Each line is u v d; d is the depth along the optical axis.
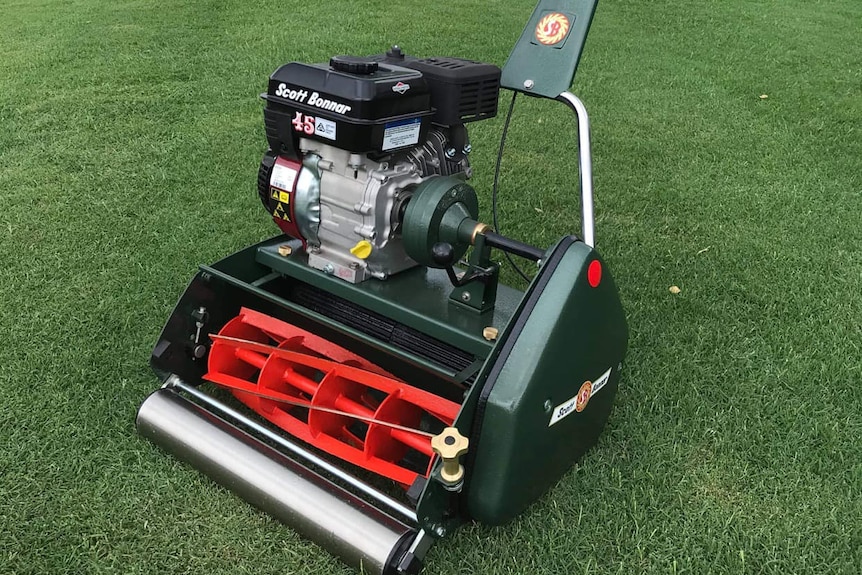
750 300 3.46
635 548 2.20
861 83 6.72
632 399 2.82
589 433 2.44
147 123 5.18
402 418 2.30
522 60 2.57
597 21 8.44
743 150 5.20
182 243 3.72
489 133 5.31
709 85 6.52
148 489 2.33
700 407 2.77
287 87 2.33
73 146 4.78
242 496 2.22
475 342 2.22
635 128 5.51
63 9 8.20
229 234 3.82
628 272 3.67
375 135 2.21
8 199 4.08
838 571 2.16
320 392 2.31
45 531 2.18
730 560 2.17
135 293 3.31
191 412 2.39
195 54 6.67
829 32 8.45
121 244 3.69
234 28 7.47
